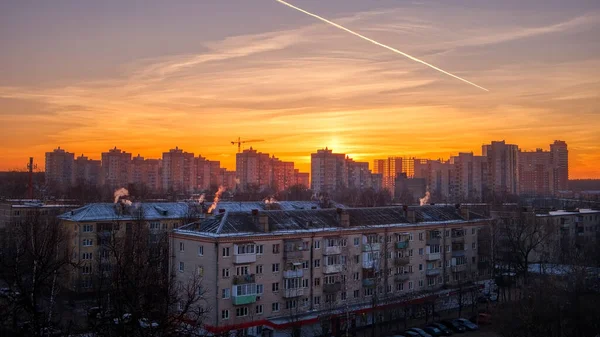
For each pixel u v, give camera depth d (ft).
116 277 175.01
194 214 507.71
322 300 359.25
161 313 165.37
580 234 590.96
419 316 386.93
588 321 286.25
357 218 401.70
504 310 315.37
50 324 188.03
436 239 429.79
